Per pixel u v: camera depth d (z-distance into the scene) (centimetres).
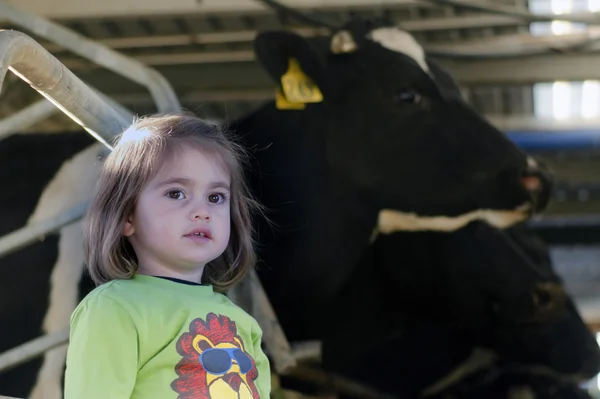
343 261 422
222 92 645
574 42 579
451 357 451
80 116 187
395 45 431
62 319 366
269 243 414
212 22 581
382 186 420
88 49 384
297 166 421
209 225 161
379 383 434
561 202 787
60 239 379
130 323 152
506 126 681
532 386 453
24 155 399
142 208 161
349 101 423
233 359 159
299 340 419
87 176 389
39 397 356
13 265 376
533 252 518
